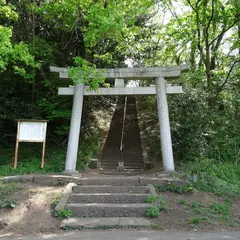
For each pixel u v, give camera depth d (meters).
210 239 4.27
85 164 9.76
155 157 11.02
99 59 12.73
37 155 9.86
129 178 6.94
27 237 4.41
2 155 9.72
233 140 9.20
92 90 8.02
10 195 5.86
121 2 8.77
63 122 11.48
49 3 9.89
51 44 11.80
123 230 4.73
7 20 10.69
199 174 7.07
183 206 5.66
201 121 9.25
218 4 10.62
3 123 11.17
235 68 11.83
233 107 11.48
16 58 7.64
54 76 10.73
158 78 8.45
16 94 11.95
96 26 7.94
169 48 13.10
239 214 5.46
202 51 11.78
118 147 12.48
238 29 11.85
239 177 7.46
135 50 14.12
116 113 17.88
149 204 5.55
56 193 6.07
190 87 9.98
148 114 16.97
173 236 4.40
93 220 5.04
